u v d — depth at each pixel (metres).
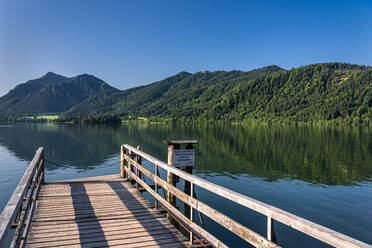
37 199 6.65
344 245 1.85
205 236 3.77
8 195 13.52
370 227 9.24
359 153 29.70
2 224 2.12
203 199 11.77
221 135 63.59
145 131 85.31
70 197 6.89
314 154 28.95
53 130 92.56
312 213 10.66
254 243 2.77
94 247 4.03
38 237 4.38
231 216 9.80
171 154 7.19
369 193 13.55
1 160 26.47
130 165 8.84
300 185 15.31
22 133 74.00
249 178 17.16
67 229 4.75
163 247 4.09
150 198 11.27
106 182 8.73
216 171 19.48
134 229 4.79
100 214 5.58
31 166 5.00
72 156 29.59
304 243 7.62
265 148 34.78
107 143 44.66
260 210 2.70
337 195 13.22
